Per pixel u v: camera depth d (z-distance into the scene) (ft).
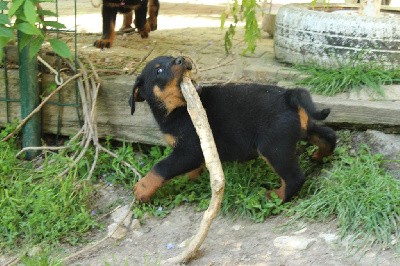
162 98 8.73
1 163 9.48
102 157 9.71
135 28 12.67
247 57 11.12
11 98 10.30
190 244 8.17
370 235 8.17
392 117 9.32
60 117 10.21
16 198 9.05
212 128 8.86
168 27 13.38
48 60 10.24
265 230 8.55
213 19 14.26
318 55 10.17
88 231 8.89
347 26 9.95
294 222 8.56
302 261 7.99
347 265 7.88
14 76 10.24
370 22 9.89
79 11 14.38
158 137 9.93
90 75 9.98
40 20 9.43
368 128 9.45
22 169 9.59
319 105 9.46
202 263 8.13
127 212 9.03
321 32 10.09
